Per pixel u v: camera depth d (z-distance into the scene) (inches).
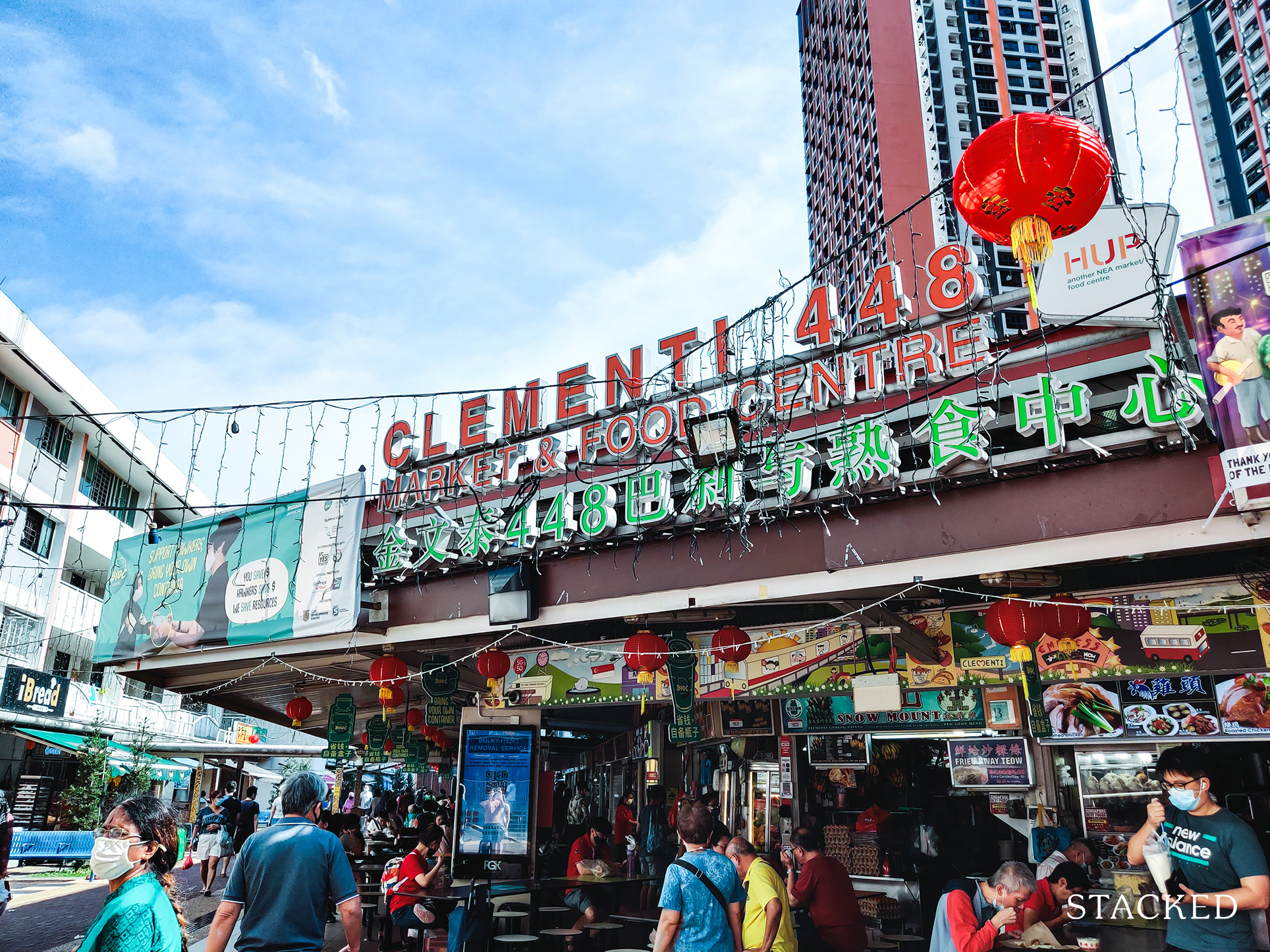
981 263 270.7
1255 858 148.5
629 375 331.0
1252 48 2278.5
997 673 303.0
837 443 251.1
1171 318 225.3
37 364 759.7
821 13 3164.4
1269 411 188.4
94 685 923.4
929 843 379.2
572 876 353.4
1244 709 309.0
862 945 247.9
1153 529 210.2
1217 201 2365.9
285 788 159.8
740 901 165.6
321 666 452.8
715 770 504.1
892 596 265.9
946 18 2640.3
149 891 122.9
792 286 258.1
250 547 399.2
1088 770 349.7
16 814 730.2
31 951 349.4
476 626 329.7
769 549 268.8
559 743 604.4
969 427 229.8
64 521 855.1
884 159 2474.2
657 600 286.5
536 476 323.3
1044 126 138.5
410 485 373.4
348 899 151.2
